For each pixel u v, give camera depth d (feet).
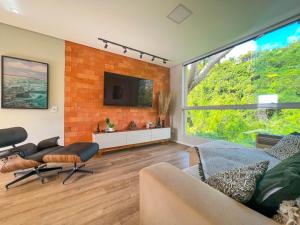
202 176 4.13
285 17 7.39
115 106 12.09
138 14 7.23
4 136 5.90
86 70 10.69
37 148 7.39
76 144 7.79
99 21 7.81
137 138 12.12
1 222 4.33
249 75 9.52
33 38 8.84
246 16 7.30
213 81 11.70
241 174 2.66
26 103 8.65
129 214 4.70
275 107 8.32
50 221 4.37
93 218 4.51
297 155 2.91
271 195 2.13
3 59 8.02
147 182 3.12
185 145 13.43
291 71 7.79
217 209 2.03
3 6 6.75
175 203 2.32
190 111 13.69
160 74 14.82
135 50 11.23
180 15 7.26
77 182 6.57
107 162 9.04
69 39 9.75
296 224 1.83
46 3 6.56
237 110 10.17
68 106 10.07
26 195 5.60
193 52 11.53
